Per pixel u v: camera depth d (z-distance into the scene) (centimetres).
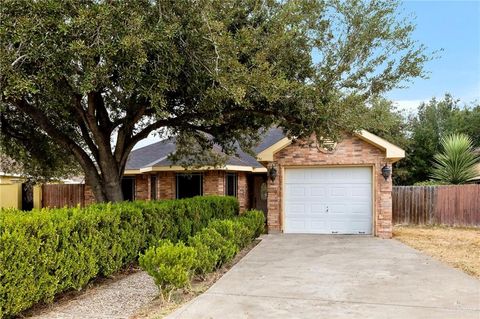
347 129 1041
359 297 644
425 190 1792
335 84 981
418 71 967
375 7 982
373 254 1050
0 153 1174
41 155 1298
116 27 693
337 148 1451
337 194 1477
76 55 688
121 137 1111
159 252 622
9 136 1162
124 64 748
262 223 1390
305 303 611
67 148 1082
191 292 673
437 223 1769
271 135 2072
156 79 780
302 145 1303
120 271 853
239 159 1836
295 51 987
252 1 959
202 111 985
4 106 895
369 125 1367
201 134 1417
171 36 730
